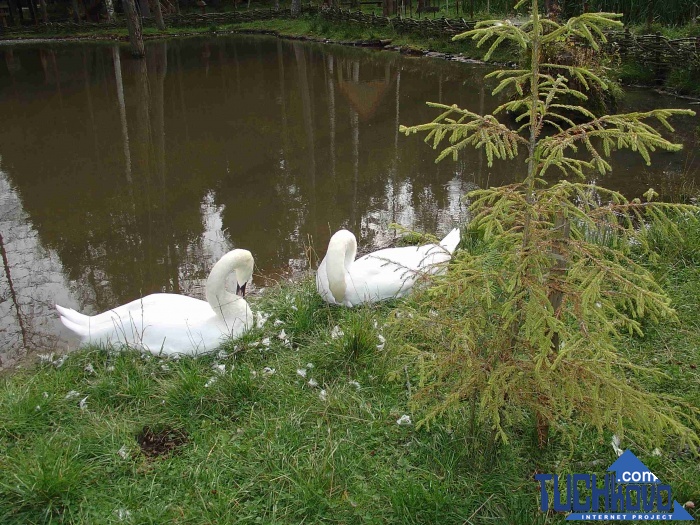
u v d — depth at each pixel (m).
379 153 10.98
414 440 3.60
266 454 3.52
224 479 3.40
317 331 4.88
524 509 3.09
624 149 10.41
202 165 10.68
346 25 27.88
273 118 13.95
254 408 3.97
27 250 7.44
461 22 22.30
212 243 7.45
